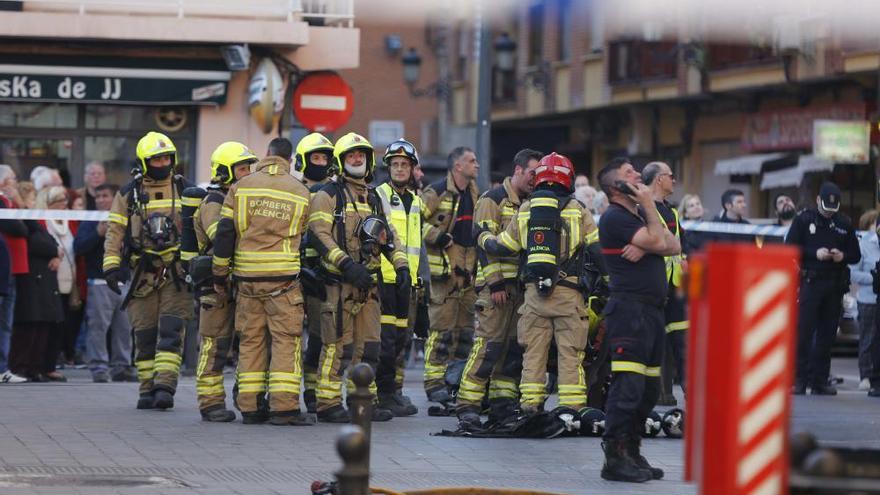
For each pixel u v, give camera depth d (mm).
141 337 43625
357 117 147750
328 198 40375
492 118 134875
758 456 18141
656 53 109375
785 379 18203
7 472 31281
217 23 67000
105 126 69125
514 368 41594
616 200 32406
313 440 37406
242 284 39719
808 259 53594
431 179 112750
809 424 43906
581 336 39375
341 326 40312
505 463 34844
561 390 39531
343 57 70625
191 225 41531
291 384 39938
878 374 53531
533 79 126312
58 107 68688
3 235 49844
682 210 61000
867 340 56094
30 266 50594
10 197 52188
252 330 40125
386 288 42469
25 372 51406
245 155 41156
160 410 43062
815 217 53688
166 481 30641
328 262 40156
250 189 39438
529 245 38750
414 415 44031
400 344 43469
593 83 118625
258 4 69125
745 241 58594
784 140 98562
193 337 55594
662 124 117062
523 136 137375
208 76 68312
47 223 53531
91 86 67125
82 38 66188
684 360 43000
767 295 18172
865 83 89062
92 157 69062
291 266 39781
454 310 47219
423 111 149375
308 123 70438
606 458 32750
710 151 110500
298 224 39781
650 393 32688
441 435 39312
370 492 27750
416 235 43500
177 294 43219
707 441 18438
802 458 19797
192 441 36812
